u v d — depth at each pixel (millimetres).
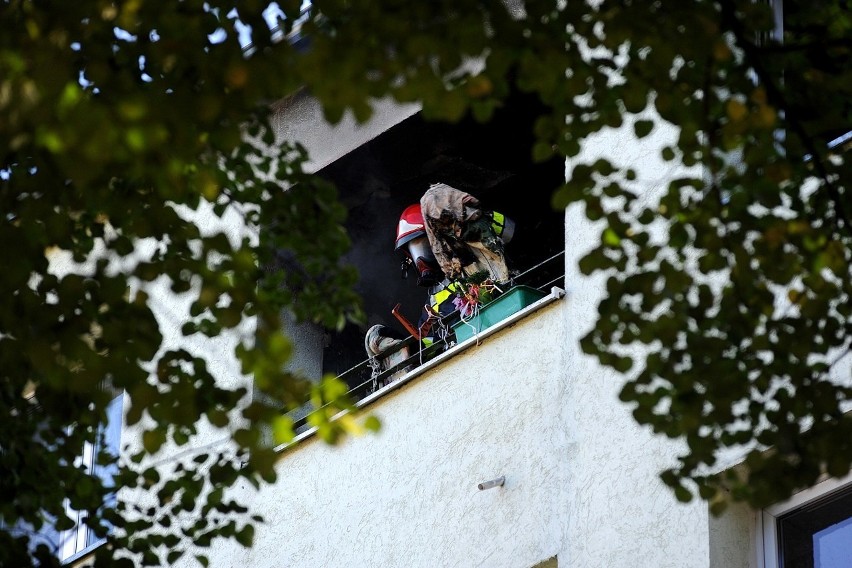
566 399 17875
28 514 11906
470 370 19516
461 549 18062
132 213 10492
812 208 11273
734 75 10625
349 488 20297
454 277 20797
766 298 10609
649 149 18141
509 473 18062
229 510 12633
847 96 11055
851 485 15062
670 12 9938
